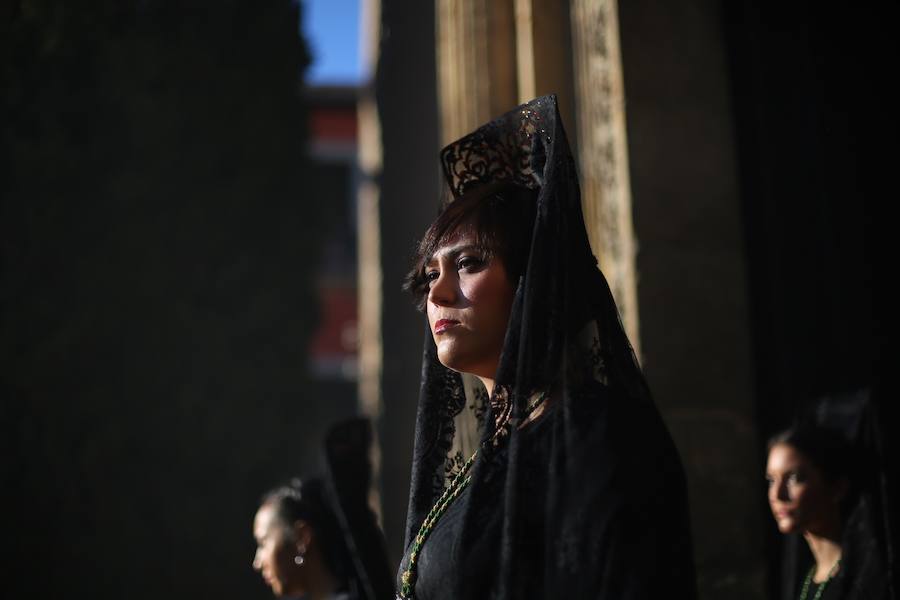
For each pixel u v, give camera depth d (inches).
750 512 124.5
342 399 733.3
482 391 71.3
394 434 380.5
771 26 135.4
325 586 135.3
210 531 392.8
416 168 383.9
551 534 51.1
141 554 377.7
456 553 54.7
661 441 54.0
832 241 130.0
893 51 134.3
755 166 132.3
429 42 386.9
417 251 67.4
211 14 438.9
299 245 447.5
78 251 385.4
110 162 398.6
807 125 133.4
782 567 119.3
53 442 367.6
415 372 368.2
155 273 402.9
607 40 136.2
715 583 121.5
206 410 403.5
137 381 391.2
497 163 70.9
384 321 412.8
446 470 68.4
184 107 422.0
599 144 139.1
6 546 354.6
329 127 780.6
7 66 363.9
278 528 136.8
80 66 388.8
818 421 111.5
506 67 162.6
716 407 126.0
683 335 126.9
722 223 130.4
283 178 447.5
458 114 164.7
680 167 130.7
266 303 428.1
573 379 55.7
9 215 374.6
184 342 404.8
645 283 127.1
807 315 128.6
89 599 363.6
